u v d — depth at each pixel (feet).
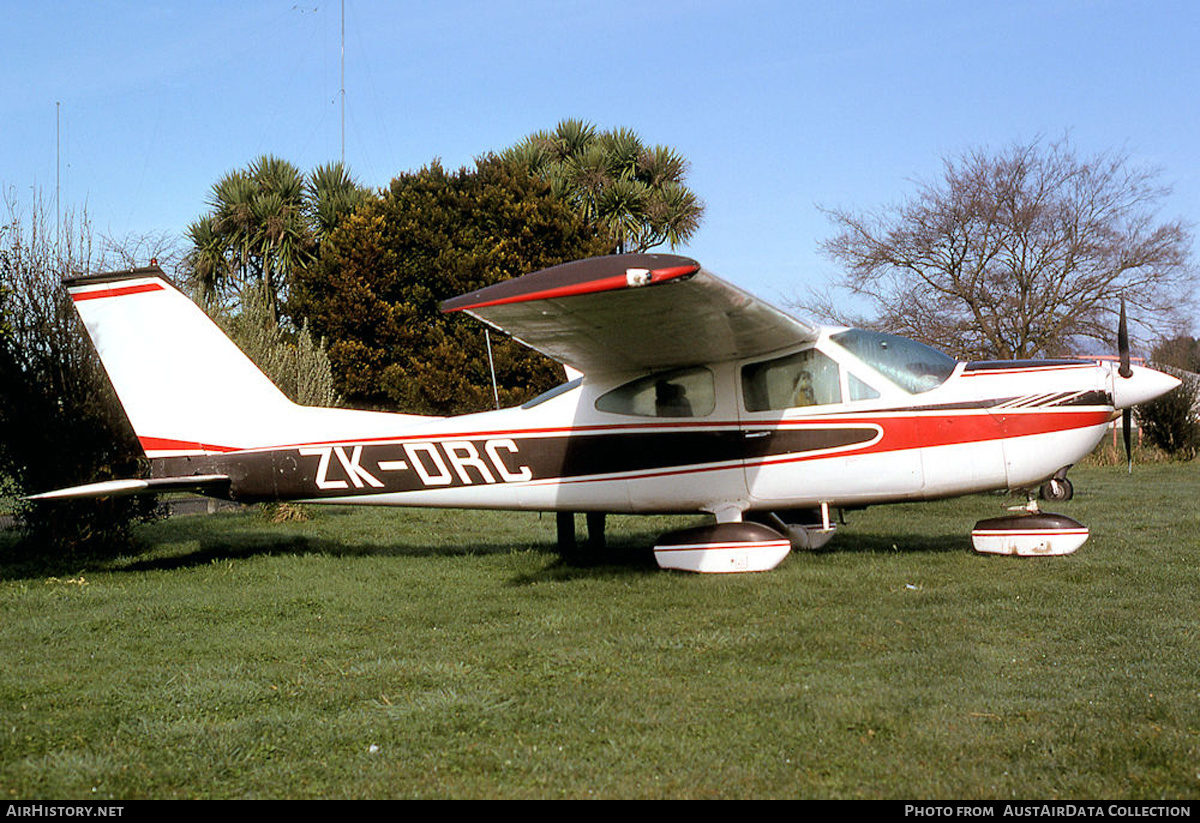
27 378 27.02
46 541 27.61
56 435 27.20
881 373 23.82
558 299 18.86
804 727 11.62
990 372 24.04
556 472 25.22
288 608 19.84
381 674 14.40
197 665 15.20
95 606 20.35
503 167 70.23
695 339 22.47
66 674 14.67
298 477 26.04
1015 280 73.87
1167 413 64.75
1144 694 12.55
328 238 67.51
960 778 10.08
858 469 23.68
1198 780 9.90
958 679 13.44
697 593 20.43
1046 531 23.45
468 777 10.46
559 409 25.38
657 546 23.98
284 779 10.49
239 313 41.39
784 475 23.99
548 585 22.17
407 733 11.80
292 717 12.42
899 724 11.66
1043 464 23.53
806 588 20.38
